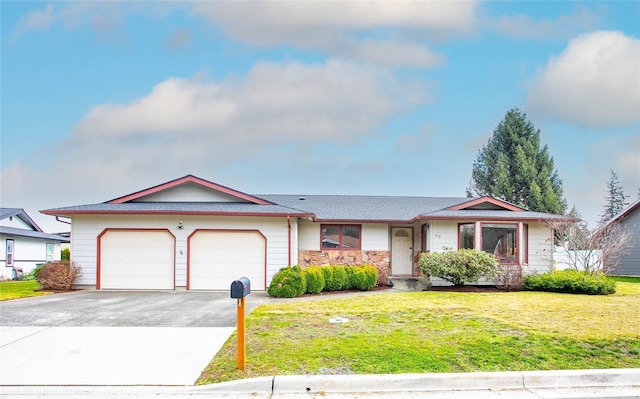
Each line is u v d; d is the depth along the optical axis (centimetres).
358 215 1886
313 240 1861
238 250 1598
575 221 1733
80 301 1258
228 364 623
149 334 816
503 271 1599
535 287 1567
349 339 746
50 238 3147
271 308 1094
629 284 1814
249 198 1755
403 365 605
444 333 795
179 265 1585
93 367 626
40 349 716
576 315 987
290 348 689
